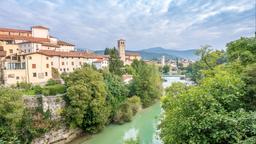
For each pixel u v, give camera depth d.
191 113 11.26
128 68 91.94
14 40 68.06
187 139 11.14
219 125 10.01
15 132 30.55
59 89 42.19
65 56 68.56
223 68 25.23
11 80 52.09
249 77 14.80
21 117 31.42
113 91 50.94
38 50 64.44
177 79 142.62
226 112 10.69
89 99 40.53
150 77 68.38
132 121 50.00
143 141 36.50
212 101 11.16
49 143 35.94
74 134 40.47
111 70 80.19
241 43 27.34
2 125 29.64
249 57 23.05
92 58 83.06
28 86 46.34
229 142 9.69
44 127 34.94
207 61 33.75
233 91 12.05
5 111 29.67
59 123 38.16
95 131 42.31
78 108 39.28
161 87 76.81
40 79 58.28
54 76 61.56
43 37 82.44
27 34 78.94
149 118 52.41
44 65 59.72
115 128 45.44
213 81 12.59
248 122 9.63
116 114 48.34
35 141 34.00
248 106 12.85
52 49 75.56
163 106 26.27
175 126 12.30
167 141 13.64
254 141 8.67
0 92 30.55
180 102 12.91
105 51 123.56
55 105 38.72
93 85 42.03
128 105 50.78
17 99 31.56
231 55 27.92
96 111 40.84
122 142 36.78
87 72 43.00
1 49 61.09
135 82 66.19
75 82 41.34
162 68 191.88
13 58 56.94
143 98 64.56
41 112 36.66
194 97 11.45
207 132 10.33
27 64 55.47
